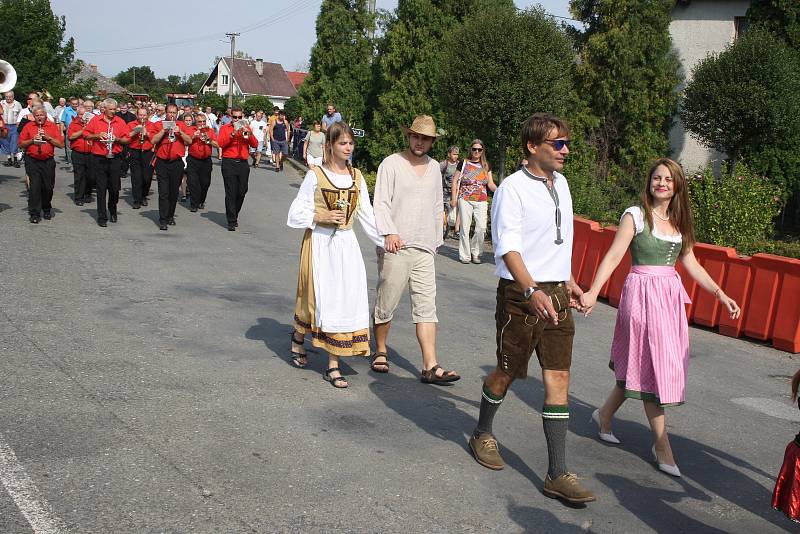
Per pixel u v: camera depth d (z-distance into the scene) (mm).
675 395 4812
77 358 6066
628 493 4566
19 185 17000
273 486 4188
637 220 4906
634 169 22031
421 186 6367
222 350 6648
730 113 18484
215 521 3758
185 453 4500
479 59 14352
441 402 5863
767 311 8508
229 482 4188
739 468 5098
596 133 22281
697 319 9195
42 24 35000
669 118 22484
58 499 3836
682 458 5199
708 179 13773
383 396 5887
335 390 5914
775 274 8484
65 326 6949
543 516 4152
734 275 8891
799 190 20094
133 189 14945
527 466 4809
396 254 6328
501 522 4035
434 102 24406
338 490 4215
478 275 11781
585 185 16234
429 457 4785
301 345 6375
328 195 5938
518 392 6297
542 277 4430
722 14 22531
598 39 21672
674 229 4965
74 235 11742
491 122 14562
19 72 34219
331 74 30312
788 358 8086
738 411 6277
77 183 14703
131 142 13977
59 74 36125
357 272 6027
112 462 4293
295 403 5535
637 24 21703
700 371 7422
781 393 6883
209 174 15227
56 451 4371
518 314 4426
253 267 10523
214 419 5066
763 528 4273
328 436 4973
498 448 5070
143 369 5941
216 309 8062
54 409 4980
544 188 4465
